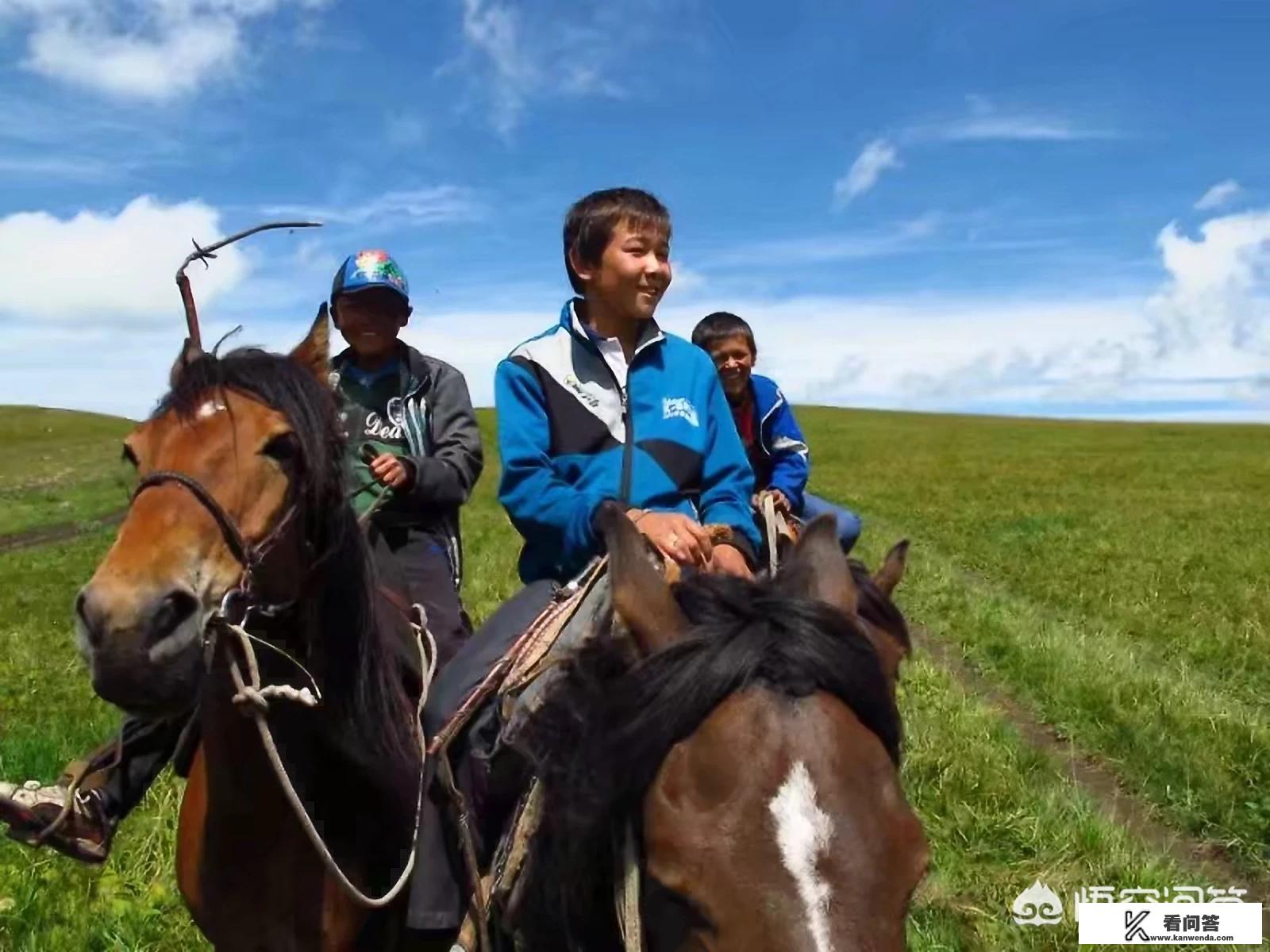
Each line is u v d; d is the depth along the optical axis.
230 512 2.97
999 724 9.49
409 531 4.47
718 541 2.94
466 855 3.15
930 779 7.89
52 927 5.73
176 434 3.03
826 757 2.09
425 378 4.69
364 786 3.45
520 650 3.16
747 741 2.11
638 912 2.21
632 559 2.44
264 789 3.32
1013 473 47.81
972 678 12.10
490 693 3.20
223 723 3.28
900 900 2.01
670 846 2.10
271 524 3.06
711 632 2.25
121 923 5.75
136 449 3.08
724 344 6.51
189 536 2.88
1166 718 9.62
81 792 4.00
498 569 18.66
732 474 3.41
